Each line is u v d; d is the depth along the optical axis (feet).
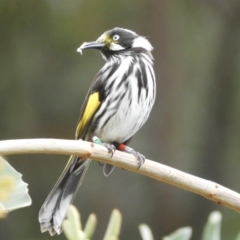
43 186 45.75
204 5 48.67
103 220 45.98
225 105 48.83
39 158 46.14
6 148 16.57
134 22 46.50
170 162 46.98
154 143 47.06
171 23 47.88
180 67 48.29
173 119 47.75
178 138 47.65
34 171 45.91
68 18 45.16
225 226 43.34
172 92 48.01
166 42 47.80
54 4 45.16
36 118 45.34
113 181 46.73
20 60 45.39
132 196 46.73
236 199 18.02
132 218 46.55
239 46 50.72
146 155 46.73
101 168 46.50
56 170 46.06
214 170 47.67
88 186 46.32
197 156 47.67
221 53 48.98
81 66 45.16
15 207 11.10
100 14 45.47
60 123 45.19
